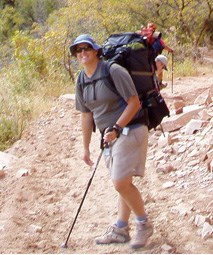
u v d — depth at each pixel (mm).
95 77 5711
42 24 33969
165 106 5957
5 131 10312
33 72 15102
